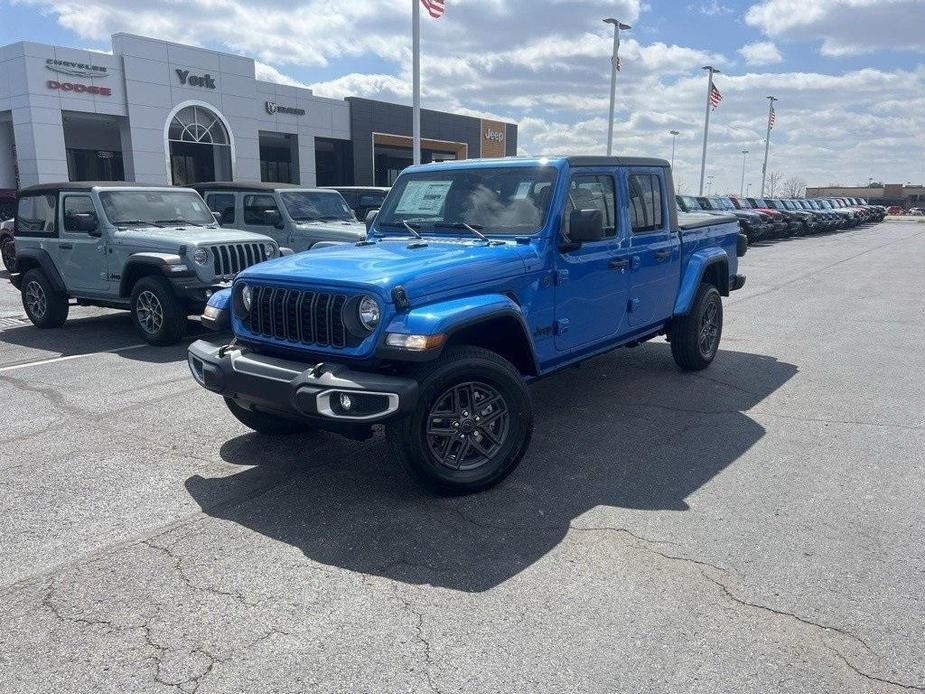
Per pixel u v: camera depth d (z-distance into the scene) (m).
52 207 9.52
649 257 5.91
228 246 8.70
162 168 29.27
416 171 5.60
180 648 2.85
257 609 3.11
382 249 4.72
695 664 2.72
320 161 41.44
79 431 5.44
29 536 3.79
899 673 2.66
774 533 3.76
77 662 2.76
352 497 4.24
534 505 4.11
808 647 2.82
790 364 7.50
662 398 6.23
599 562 3.47
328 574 3.39
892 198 121.06
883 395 6.30
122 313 11.25
